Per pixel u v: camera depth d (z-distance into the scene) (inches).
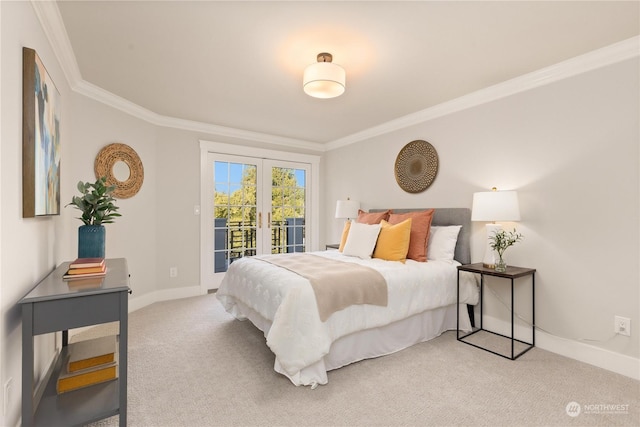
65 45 84.2
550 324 98.7
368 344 91.7
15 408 53.5
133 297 136.2
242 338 105.3
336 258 120.0
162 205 151.1
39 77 62.1
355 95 121.4
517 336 106.7
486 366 87.4
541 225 101.2
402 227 117.5
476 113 120.3
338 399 71.2
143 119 140.9
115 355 68.7
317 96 97.0
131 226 135.5
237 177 178.4
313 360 74.5
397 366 87.3
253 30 78.5
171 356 91.8
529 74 102.1
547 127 99.8
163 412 65.9
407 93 119.3
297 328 77.0
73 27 77.1
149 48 87.4
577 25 75.7
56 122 80.0
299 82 110.1
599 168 88.9
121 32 79.5
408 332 101.0
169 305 143.1
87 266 65.1
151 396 71.5
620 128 85.2
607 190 87.5
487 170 116.5
